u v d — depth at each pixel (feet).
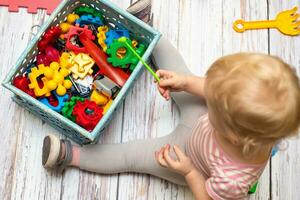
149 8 3.91
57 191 3.88
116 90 3.77
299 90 2.55
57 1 4.21
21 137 3.94
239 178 3.06
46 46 3.80
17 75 3.67
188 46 4.25
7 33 4.13
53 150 3.62
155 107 4.08
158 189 3.92
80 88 3.82
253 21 4.31
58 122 3.67
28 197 3.85
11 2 4.17
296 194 3.97
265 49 4.27
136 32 3.86
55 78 3.69
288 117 2.54
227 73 2.58
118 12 3.71
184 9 4.32
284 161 4.02
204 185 3.43
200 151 3.29
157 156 3.55
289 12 4.33
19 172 3.88
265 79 2.50
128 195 3.91
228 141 2.96
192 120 3.81
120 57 3.80
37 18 4.18
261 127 2.58
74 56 3.84
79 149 3.82
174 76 3.63
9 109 3.97
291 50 4.28
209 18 4.32
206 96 2.75
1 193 3.84
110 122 4.01
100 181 3.91
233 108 2.57
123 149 3.83
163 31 4.26
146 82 4.11
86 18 3.91
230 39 4.28
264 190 3.96
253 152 2.82
